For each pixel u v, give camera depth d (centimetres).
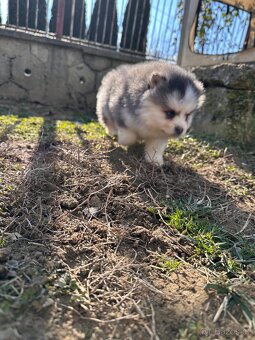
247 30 64
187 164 54
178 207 39
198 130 73
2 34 79
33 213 34
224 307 25
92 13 90
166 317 24
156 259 31
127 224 35
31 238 31
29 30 84
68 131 62
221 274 30
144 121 47
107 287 27
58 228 33
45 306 23
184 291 27
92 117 83
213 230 35
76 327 22
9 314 22
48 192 39
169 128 46
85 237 32
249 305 26
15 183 39
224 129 67
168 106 45
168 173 49
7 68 83
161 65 51
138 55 95
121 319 24
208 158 57
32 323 22
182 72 49
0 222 32
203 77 72
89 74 89
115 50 93
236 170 53
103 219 35
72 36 90
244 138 64
